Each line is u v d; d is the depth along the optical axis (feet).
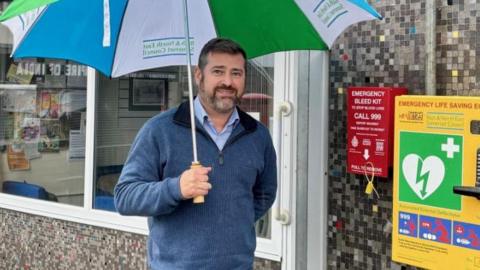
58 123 16.70
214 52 8.30
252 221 8.76
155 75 14.60
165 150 8.36
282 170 12.18
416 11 10.39
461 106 9.20
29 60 17.38
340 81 11.33
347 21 8.97
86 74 15.85
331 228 11.57
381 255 10.93
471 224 9.23
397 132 9.98
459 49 9.99
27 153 17.48
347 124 10.99
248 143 8.75
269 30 9.79
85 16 8.87
